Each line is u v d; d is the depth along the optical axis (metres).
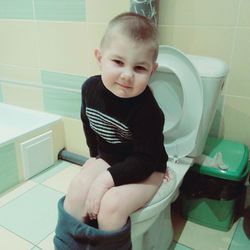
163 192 0.94
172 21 1.32
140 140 0.87
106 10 1.40
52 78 1.73
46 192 1.54
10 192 1.53
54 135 1.76
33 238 1.25
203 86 1.10
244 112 1.32
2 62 1.90
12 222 1.33
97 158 1.04
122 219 0.83
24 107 1.92
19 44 1.77
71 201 0.90
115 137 0.94
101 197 0.85
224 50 1.27
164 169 0.99
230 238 1.29
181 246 1.25
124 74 0.77
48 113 1.83
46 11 1.58
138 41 0.76
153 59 0.81
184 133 1.19
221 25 1.24
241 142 1.38
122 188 0.86
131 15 0.82
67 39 1.58
